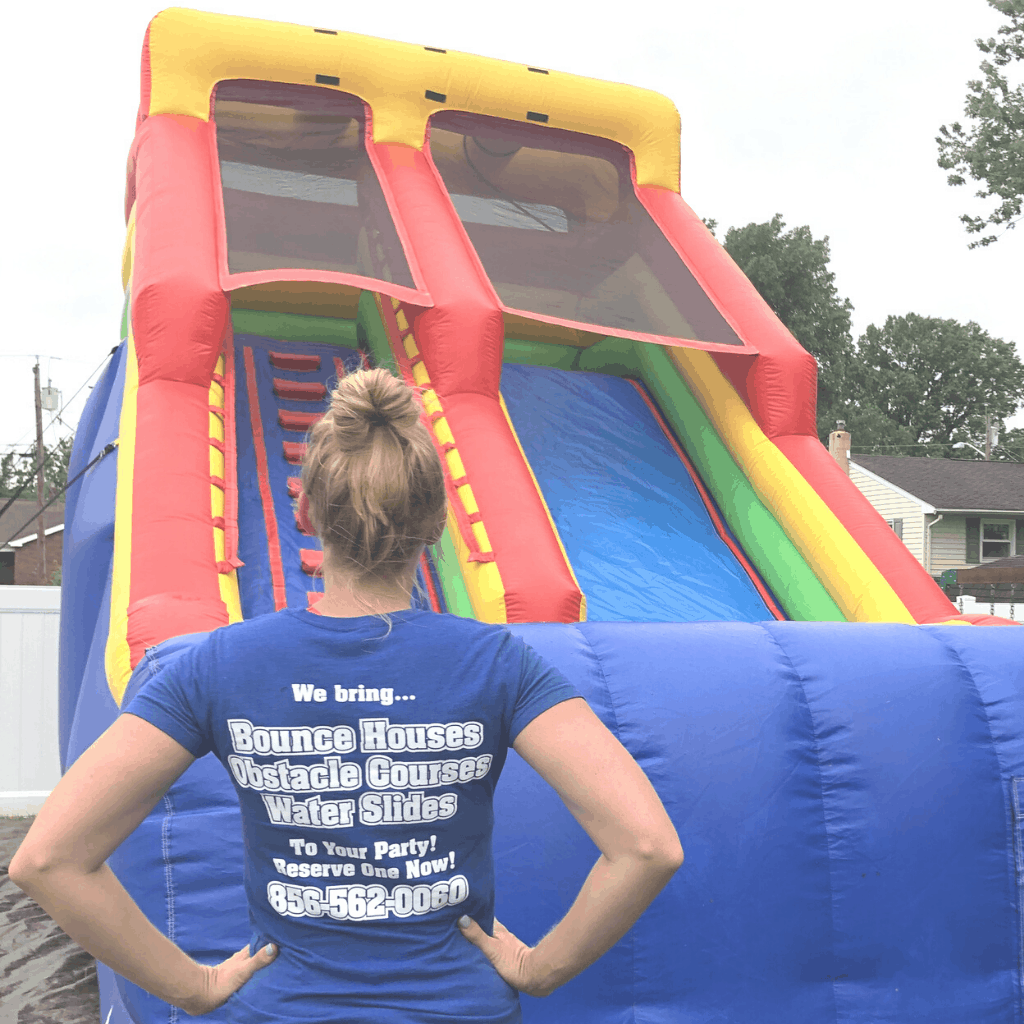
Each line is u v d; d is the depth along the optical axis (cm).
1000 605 1344
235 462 445
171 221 494
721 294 621
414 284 518
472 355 502
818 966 281
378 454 123
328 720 115
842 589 507
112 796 110
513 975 118
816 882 285
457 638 121
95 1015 382
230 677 117
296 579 466
